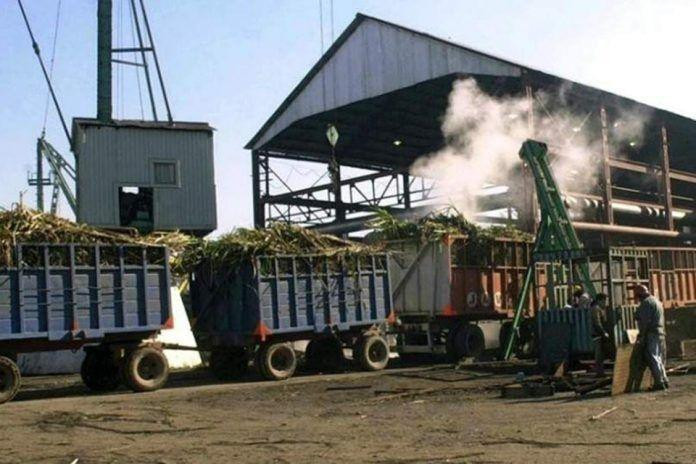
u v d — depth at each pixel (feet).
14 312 43.34
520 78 87.45
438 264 64.18
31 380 61.36
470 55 90.99
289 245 55.47
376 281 60.18
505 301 67.72
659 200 113.91
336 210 122.01
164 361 49.75
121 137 97.30
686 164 133.08
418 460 24.09
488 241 66.59
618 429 28.35
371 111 112.78
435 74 93.97
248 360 57.93
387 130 119.55
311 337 56.75
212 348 56.08
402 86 97.35
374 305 59.77
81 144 94.99
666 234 111.45
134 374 48.08
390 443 27.45
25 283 43.78
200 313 56.08
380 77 99.91
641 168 109.40
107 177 95.81
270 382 52.80
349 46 103.40
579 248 55.83
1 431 33.30
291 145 119.75
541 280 69.41
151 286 48.60
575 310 50.78
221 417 36.19
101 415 37.40
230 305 54.70
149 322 48.21
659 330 40.47
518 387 40.11
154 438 30.50
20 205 45.55
